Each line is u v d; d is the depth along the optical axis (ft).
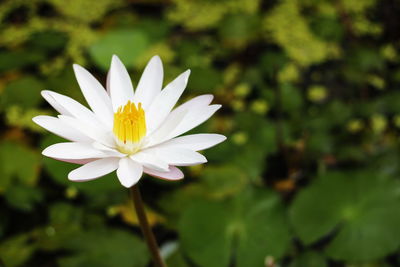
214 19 4.74
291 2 4.88
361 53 4.10
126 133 2.99
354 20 4.64
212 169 3.63
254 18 4.41
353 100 3.95
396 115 3.86
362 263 3.39
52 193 3.62
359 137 3.80
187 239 3.39
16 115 3.90
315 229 3.41
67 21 4.69
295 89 3.92
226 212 3.43
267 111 3.93
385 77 4.09
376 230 3.36
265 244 3.36
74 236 3.43
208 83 3.90
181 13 4.81
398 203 3.41
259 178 3.71
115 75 3.10
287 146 3.76
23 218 3.54
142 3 4.90
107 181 3.48
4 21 4.69
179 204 3.54
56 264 3.42
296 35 4.53
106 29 4.55
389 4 4.78
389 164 3.66
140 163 2.98
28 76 3.91
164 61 4.24
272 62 4.08
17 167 3.58
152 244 3.11
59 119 2.99
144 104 3.10
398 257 3.41
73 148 2.97
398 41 4.42
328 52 4.38
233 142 3.74
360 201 3.43
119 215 3.57
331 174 3.51
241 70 4.21
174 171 2.96
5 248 3.44
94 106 3.06
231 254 3.36
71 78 3.82
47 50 4.15
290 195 3.65
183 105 3.08
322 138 3.77
